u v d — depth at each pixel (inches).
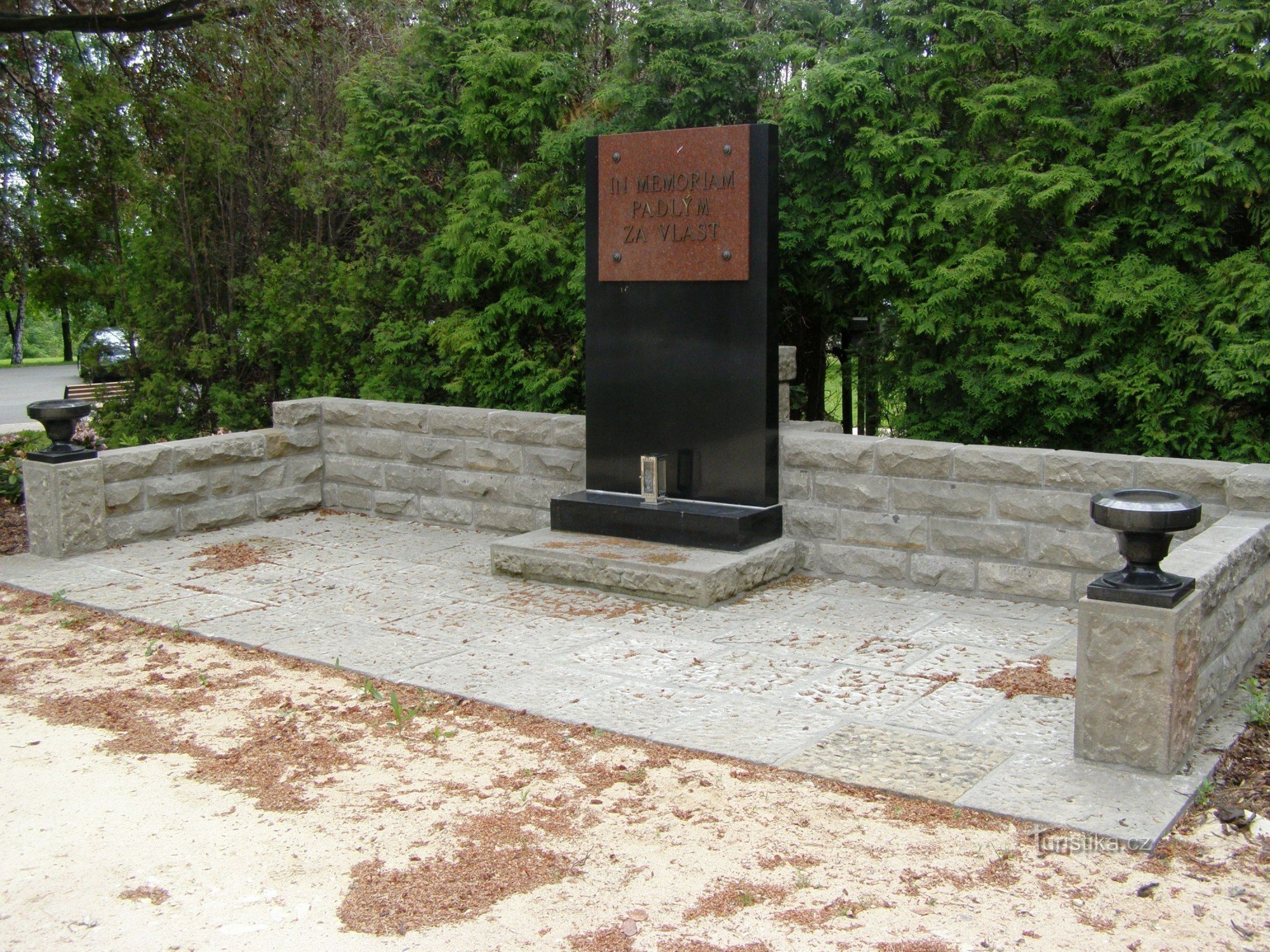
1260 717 199.3
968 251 337.7
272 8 499.5
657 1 382.9
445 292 434.9
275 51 509.7
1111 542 270.2
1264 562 227.6
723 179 300.7
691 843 161.6
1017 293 341.7
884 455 298.0
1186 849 158.4
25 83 543.8
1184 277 311.6
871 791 177.3
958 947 134.7
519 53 402.3
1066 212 319.0
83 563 333.7
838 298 389.7
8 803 178.7
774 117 377.4
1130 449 335.9
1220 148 296.5
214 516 378.0
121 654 253.3
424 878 153.6
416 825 169.2
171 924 143.9
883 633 260.4
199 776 188.4
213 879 154.8
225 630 267.4
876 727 203.0
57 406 338.0
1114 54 328.2
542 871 154.7
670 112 380.2
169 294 540.4
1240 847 158.9
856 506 305.0
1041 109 326.3
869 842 161.2
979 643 252.4
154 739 204.7
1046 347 330.3
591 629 266.7
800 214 367.2
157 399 541.6
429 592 301.3
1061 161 331.0
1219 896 145.9
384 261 463.5
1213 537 217.0
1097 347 323.6
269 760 194.5
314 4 510.0
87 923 144.5
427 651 251.0
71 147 525.0
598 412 331.6
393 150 453.4
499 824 168.9
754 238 299.1
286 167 535.5
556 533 325.7
